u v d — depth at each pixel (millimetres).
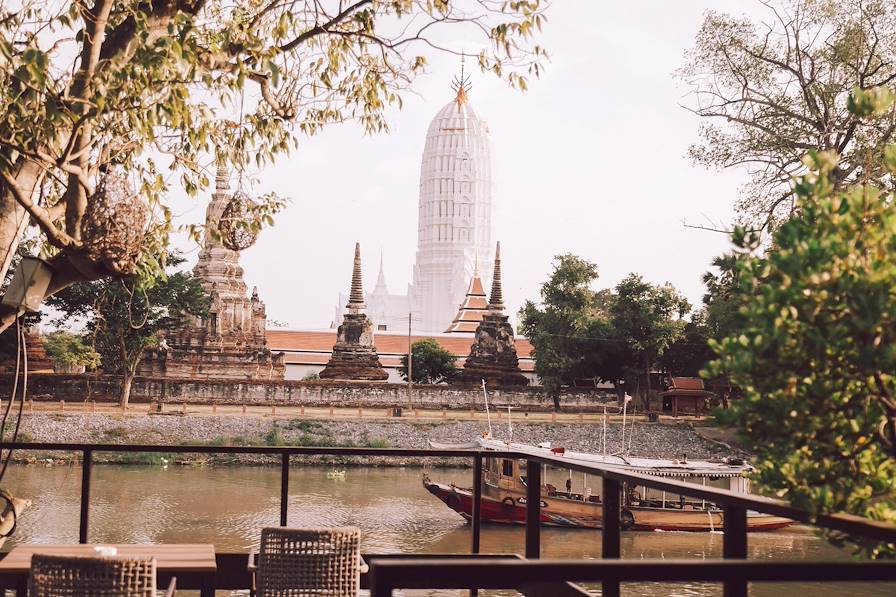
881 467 4699
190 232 10258
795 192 4816
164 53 7906
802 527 34156
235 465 54156
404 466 57219
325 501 39438
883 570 3500
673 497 39062
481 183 162500
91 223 7730
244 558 7922
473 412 68438
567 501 35031
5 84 8258
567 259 77688
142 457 52875
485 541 31922
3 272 8641
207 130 9914
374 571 3221
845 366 4395
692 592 21750
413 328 161875
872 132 22688
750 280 4758
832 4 25328
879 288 4148
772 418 4465
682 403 72688
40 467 48844
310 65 10547
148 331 60219
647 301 75188
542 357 75500
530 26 9523
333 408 65375
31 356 64625
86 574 5180
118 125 9102
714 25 26547
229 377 72812
